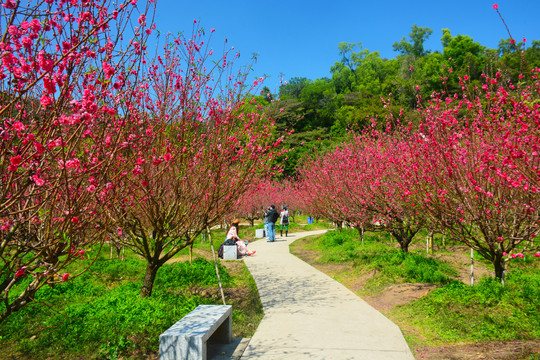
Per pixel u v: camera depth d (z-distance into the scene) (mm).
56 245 3168
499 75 5359
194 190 6277
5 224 2746
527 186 4684
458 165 5969
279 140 6965
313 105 75812
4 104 2744
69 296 7859
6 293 3055
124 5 2656
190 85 5660
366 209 10789
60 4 2861
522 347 4910
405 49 86062
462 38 59125
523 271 10055
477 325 5848
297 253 16016
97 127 3209
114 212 5145
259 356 4984
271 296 8422
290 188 32094
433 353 5141
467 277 10016
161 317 6086
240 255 13203
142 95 4430
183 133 5664
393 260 10445
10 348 5340
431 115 6469
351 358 4844
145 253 7285
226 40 5922
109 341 5281
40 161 2764
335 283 9766
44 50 2475
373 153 10625
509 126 5387
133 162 3703
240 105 6562
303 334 5820
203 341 4430
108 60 3061
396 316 6902
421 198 7016
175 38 5406
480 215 6055
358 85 83375
